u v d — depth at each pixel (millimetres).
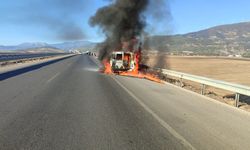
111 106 11109
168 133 7574
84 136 7008
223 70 39969
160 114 9984
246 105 14125
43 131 7363
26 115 9133
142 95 14648
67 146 6230
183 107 11648
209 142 6945
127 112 10094
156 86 19406
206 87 22984
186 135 7461
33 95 13219
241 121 9578
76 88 16266
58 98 12539
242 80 27062
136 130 7746
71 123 8242
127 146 6363
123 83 20438
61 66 39375
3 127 7684
